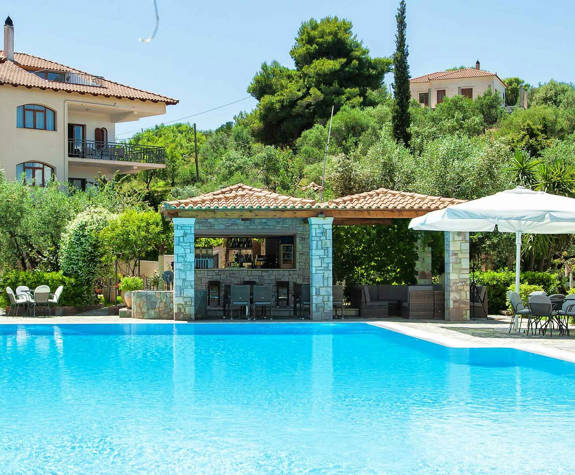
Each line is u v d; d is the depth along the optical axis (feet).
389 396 31.45
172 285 74.08
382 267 71.15
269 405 29.63
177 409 28.84
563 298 53.52
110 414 27.99
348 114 160.86
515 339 48.44
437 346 46.65
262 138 198.39
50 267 79.66
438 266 73.00
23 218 75.97
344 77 193.88
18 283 69.67
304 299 64.23
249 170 152.76
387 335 53.06
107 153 129.90
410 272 70.85
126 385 34.12
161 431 25.34
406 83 129.49
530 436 24.62
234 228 71.46
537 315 50.88
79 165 129.18
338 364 40.27
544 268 80.28
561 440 24.11
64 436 24.64
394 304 67.15
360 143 139.54
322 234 62.44
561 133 159.33
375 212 62.08
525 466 21.26
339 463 21.50
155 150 138.10
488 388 33.19
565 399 30.68
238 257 79.87
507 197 51.26
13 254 78.02
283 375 36.83
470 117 189.37
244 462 21.61
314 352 44.98
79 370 38.42
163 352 45.09
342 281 71.61
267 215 61.72
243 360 41.86
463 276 62.54
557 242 76.95
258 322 59.62
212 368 39.06
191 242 61.82
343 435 24.80
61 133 120.78
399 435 24.80
